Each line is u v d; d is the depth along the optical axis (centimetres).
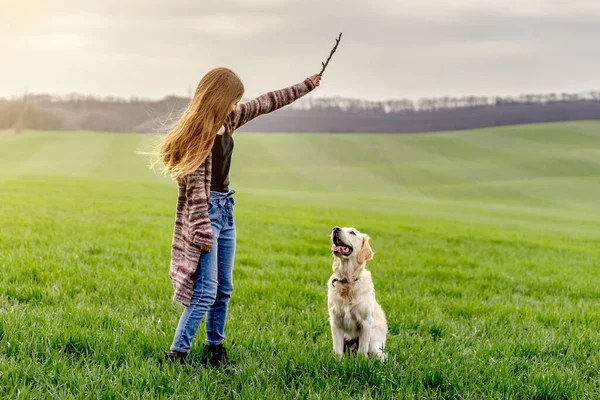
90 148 9675
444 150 10912
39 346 509
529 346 643
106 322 616
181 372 468
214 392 444
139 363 486
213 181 491
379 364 525
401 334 696
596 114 18562
